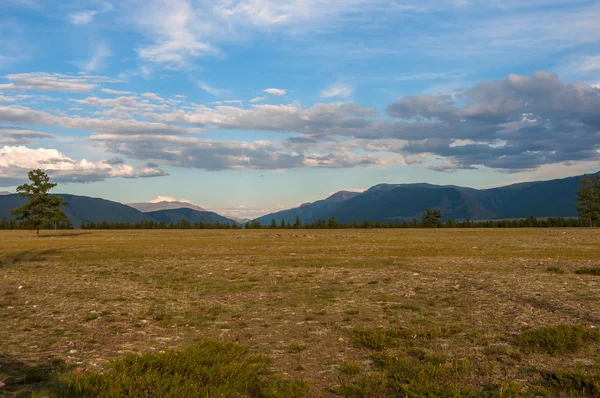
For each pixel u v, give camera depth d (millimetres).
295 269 30688
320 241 62688
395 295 20266
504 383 9336
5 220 163500
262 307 18234
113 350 12195
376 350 12016
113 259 39719
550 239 63062
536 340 11992
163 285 24453
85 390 8773
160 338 13539
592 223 129625
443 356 11078
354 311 17016
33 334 13930
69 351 12023
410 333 13289
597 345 11812
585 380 9094
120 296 20547
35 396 8469
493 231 99688
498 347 11844
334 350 12141
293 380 9797
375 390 9125
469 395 8695
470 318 15406
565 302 17500
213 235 88125
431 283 23328
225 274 28578
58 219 92250
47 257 41656
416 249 46188
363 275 26938
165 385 8977
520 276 25359
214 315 16734
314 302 19109
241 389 9242
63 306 18250
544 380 9555
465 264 32344
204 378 9664
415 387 9125
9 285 24094
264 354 11750
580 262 32719
